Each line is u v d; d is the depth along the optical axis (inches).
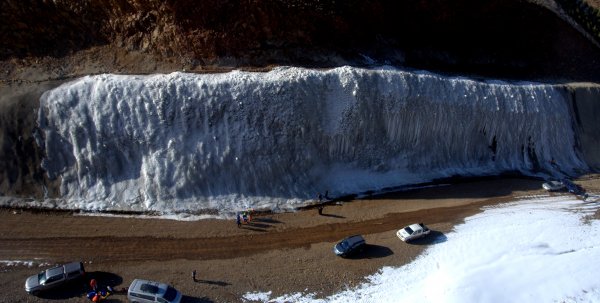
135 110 1014.4
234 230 941.8
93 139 997.8
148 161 1003.3
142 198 979.3
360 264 884.6
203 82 1047.0
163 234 912.9
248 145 1043.3
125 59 1100.5
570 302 827.4
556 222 1028.5
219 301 785.6
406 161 1178.0
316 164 1097.4
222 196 1010.7
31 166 970.7
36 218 918.4
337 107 1115.9
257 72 1104.8
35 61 1078.4
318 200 1051.3
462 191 1135.6
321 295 812.6
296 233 951.0
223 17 1107.3
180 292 784.3
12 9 1063.0
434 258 906.7
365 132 1139.3
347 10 1201.4
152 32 1110.4
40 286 759.7
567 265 898.7
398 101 1155.3
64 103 999.0
